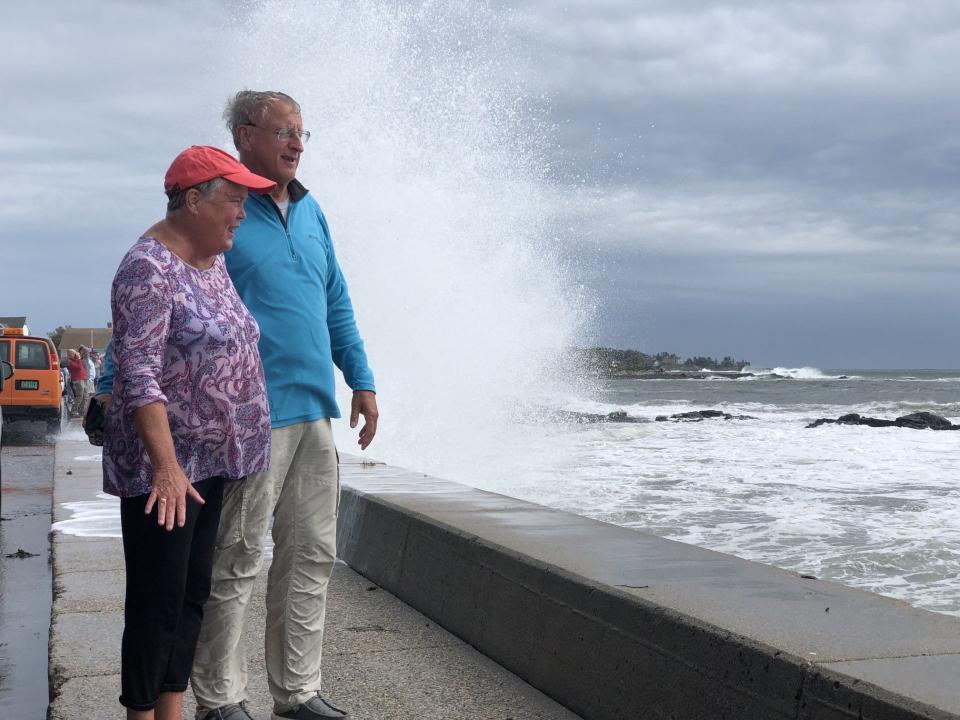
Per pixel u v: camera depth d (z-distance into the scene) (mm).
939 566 6375
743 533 7652
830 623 2621
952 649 2373
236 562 2850
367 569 5137
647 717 2762
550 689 3281
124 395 2381
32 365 17484
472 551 4012
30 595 5516
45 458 14062
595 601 3096
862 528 7848
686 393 61719
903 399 48000
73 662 3701
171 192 2541
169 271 2473
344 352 3303
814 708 2201
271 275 2926
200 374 2521
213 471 2572
